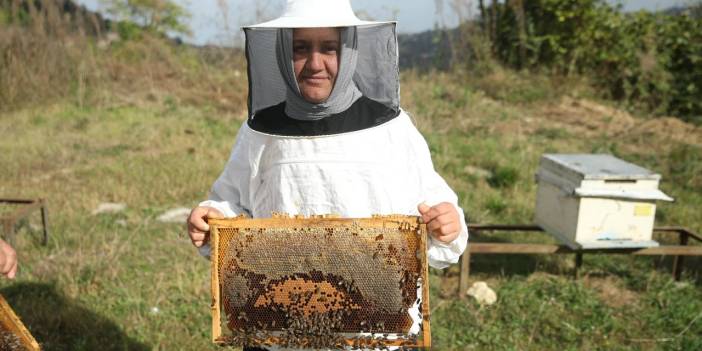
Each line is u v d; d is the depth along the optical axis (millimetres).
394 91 1839
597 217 4051
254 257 1696
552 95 12055
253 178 1944
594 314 4004
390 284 1672
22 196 6070
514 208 6215
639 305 4211
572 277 4699
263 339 1699
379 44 1785
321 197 1812
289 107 1826
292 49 1736
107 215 5699
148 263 4594
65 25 12648
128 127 9453
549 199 4465
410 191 1883
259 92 1878
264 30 1794
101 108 11016
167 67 14062
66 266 4371
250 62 1849
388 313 1700
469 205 6203
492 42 13531
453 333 3771
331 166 1783
